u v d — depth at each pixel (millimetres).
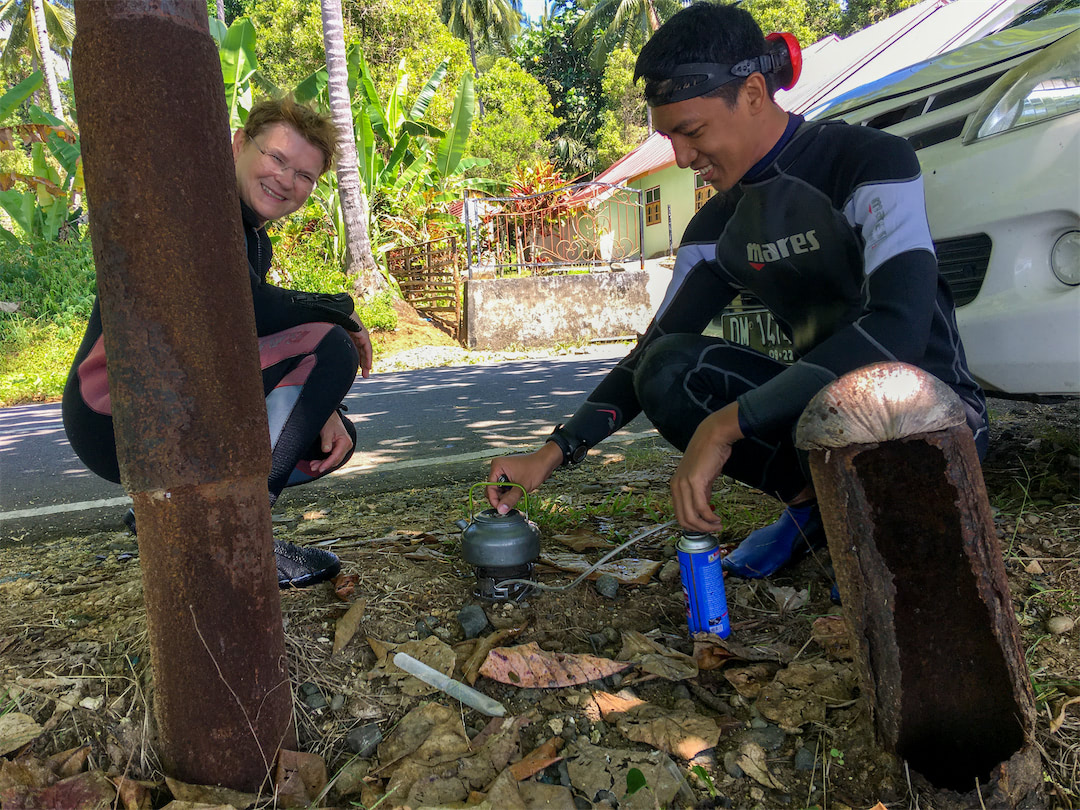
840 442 1144
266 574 1240
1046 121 2135
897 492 1147
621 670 1603
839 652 1615
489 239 14000
